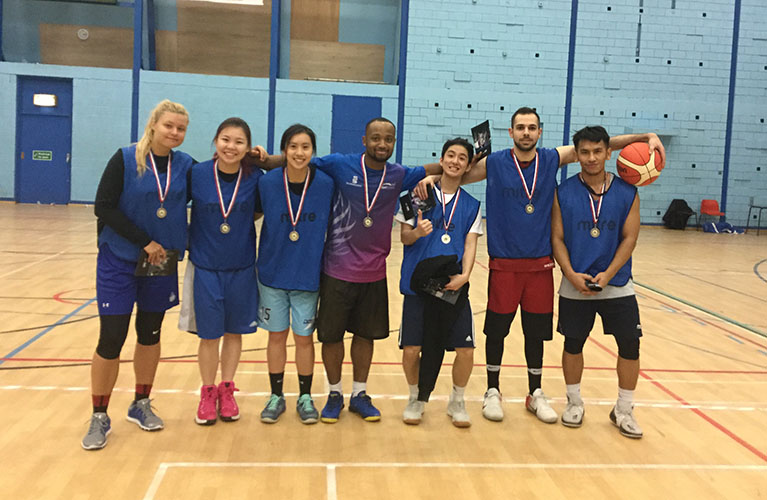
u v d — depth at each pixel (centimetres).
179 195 295
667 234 1509
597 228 328
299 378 336
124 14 1522
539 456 296
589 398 381
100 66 1534
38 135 1506
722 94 1622
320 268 327
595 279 319
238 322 322
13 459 269
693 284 813
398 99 1551
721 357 482
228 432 310
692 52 1598
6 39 1504
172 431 308
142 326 304
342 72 1595
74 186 1522
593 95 1587
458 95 1557
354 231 318
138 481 255
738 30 1605
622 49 1579
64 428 305
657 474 281
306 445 299
